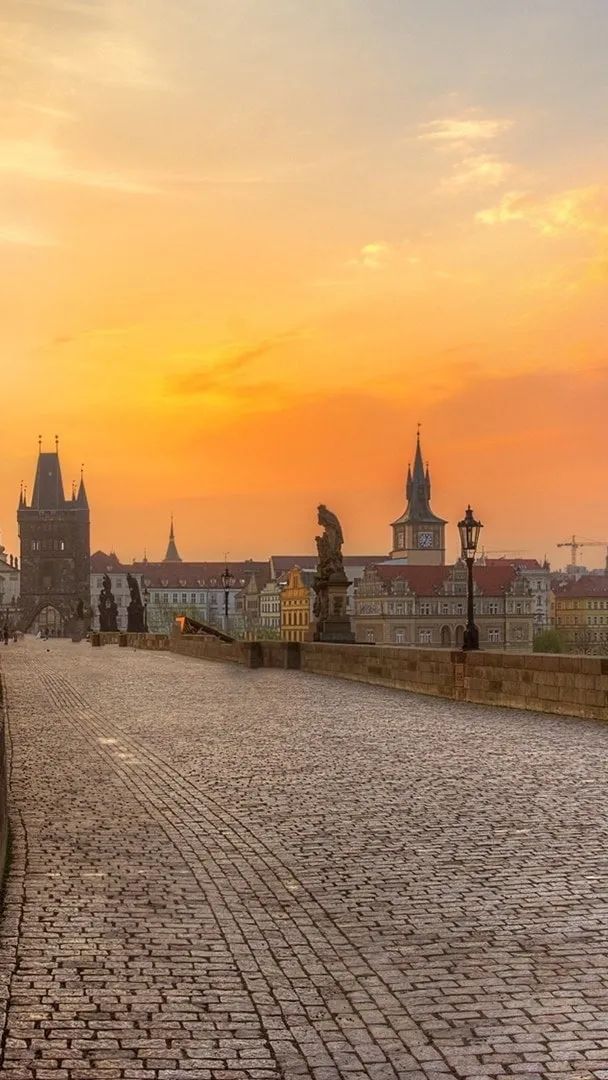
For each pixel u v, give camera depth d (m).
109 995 8.55
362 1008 8.30
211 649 65.88
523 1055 7.52
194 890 11.54
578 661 27.45
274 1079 7.21
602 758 20.39
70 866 12.56
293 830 14.49
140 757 21.52
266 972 9.05
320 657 47.88
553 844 13.40
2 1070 7.30
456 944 9.72
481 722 26.80
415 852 13.13
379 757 21.05
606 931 10.02
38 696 37.19
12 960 9.29
